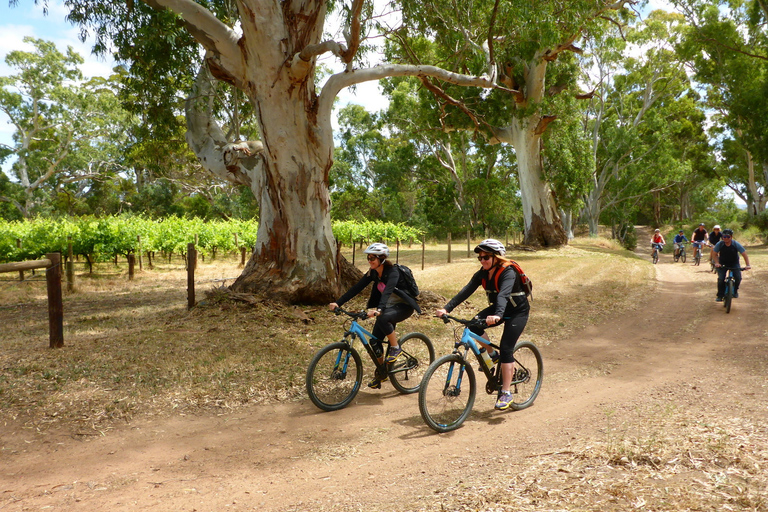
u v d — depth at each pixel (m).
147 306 11.87
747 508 2.78
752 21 30.56
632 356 7.61
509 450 4.22
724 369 6.68
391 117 37.72
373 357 5.69
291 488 3.72
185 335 8.27
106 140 51.50
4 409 5.21
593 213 44.66
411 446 4.43
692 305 11.91
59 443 4.59
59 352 7.27
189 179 47.56
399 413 5.30
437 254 27.11
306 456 4.30
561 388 6.13
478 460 4.04
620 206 46.31
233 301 10.05
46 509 3.48
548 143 29.66
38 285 15.60
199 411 5.37
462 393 4.96
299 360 7.05
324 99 10.66
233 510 3.42
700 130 51.81
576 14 15.66
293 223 10.70
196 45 13.80
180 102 14.91
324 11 10.80
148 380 6.12
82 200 51.53
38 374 6.23
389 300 5.71
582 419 4.93
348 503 3.43
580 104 31.27
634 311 11.45
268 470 4.05
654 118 42.72
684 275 18.59
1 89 45.50
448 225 41.38
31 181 51.94
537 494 3.18
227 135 15.94
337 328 9.02
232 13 13.56
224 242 23.75
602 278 17.02
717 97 44.03
